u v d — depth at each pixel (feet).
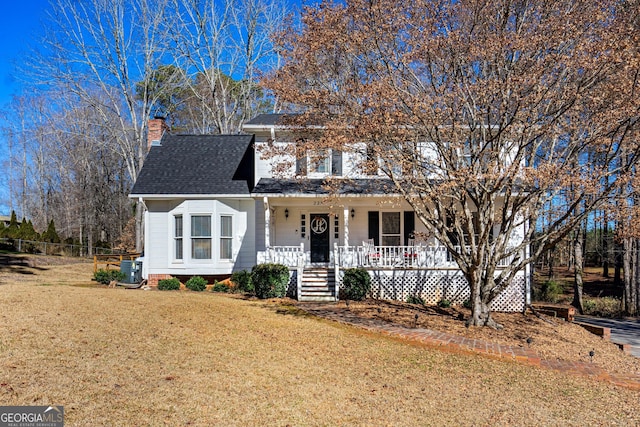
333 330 36.11
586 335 42.86
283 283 51.83
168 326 31.81
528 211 41.63
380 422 19.44
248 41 114.11
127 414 17.71
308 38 35.01
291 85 37.14
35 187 157.99
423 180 37.06
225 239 59.26
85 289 47.62
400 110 34.37
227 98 120.67
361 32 34.06
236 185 60.08
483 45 33.27
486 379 26.53
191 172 62.54
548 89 32.37
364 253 55.52
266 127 58.08
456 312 48.80
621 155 38.32
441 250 55.21
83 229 142.92
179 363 24.29
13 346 24.08
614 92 32.09
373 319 41.57
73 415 17.15
